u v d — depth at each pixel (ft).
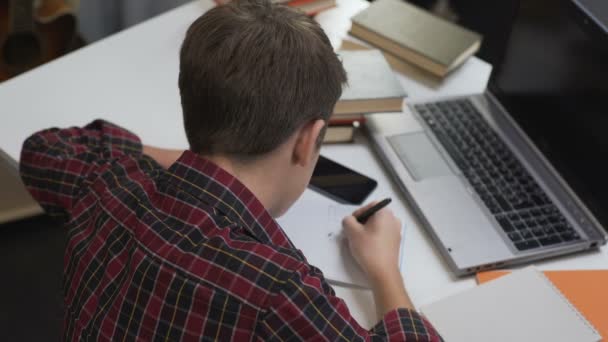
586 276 3.00
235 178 2.11
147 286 1.99
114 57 4.17
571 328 2.71
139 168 2.59
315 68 2.05
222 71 1.99
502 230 3.14
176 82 4.02
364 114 3.69
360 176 3.49
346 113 3.60
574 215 3.23
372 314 2.81
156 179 2.33
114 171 2.56
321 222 3.16
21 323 4.97
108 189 2.47
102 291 2.12
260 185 2.20
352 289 2.91
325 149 3.67
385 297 2.72
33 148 2.92
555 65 3.40
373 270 2.82
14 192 5.13
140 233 2.08
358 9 4.83
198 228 2.05
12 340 4.85
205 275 1.95
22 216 5.38
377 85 3.66
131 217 2.19
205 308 1.93
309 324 1.92
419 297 2.91
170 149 3.50
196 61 2.03
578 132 3.26
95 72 4.03
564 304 2.80
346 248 3.04
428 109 3.89
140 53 4.23
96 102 3.80
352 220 3.04
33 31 6.44
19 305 5.07
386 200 3.07
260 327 1.90
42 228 5.56
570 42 3.27
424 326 2.34
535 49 3.54
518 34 3.66
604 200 3.13
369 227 3.01
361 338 2.05
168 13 4.62
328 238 3.08
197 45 2.05
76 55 4.14
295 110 2.04
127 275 2.06
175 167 2.17
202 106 2.06
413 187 3.35
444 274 3.02
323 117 2.17
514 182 3.41
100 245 2.20
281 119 2.04
